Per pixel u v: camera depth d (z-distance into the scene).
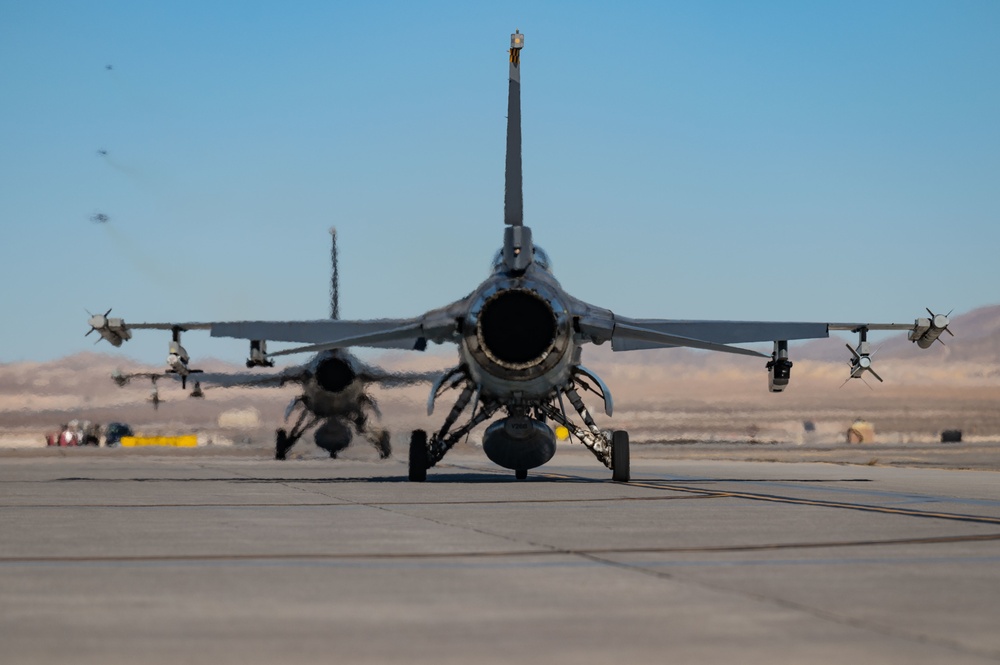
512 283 47.09
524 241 47.34
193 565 20.48
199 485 49.19
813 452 120.38
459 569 19.80
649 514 31.64
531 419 51.22
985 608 15.80
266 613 15.52
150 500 38.38
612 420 154.12
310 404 100.62
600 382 50.31
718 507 34.47
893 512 32.47
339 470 73.75
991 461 89.19
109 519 30.41
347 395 99.44
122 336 52.81
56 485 49.41
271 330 52.28
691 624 14.60
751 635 13.89
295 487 46.94
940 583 18.16
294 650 13.12
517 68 49.03
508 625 14.58
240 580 18.56
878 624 14.59
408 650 13.09
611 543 23.81
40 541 24.59
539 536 25.33
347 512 32.69
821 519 29.91
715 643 13.43
